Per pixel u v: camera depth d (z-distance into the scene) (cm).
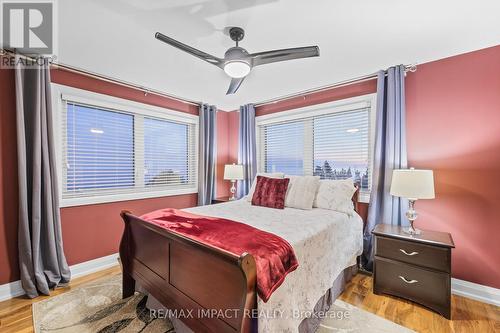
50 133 230
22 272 214
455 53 225
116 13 165
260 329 114
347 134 309
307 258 166
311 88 321
